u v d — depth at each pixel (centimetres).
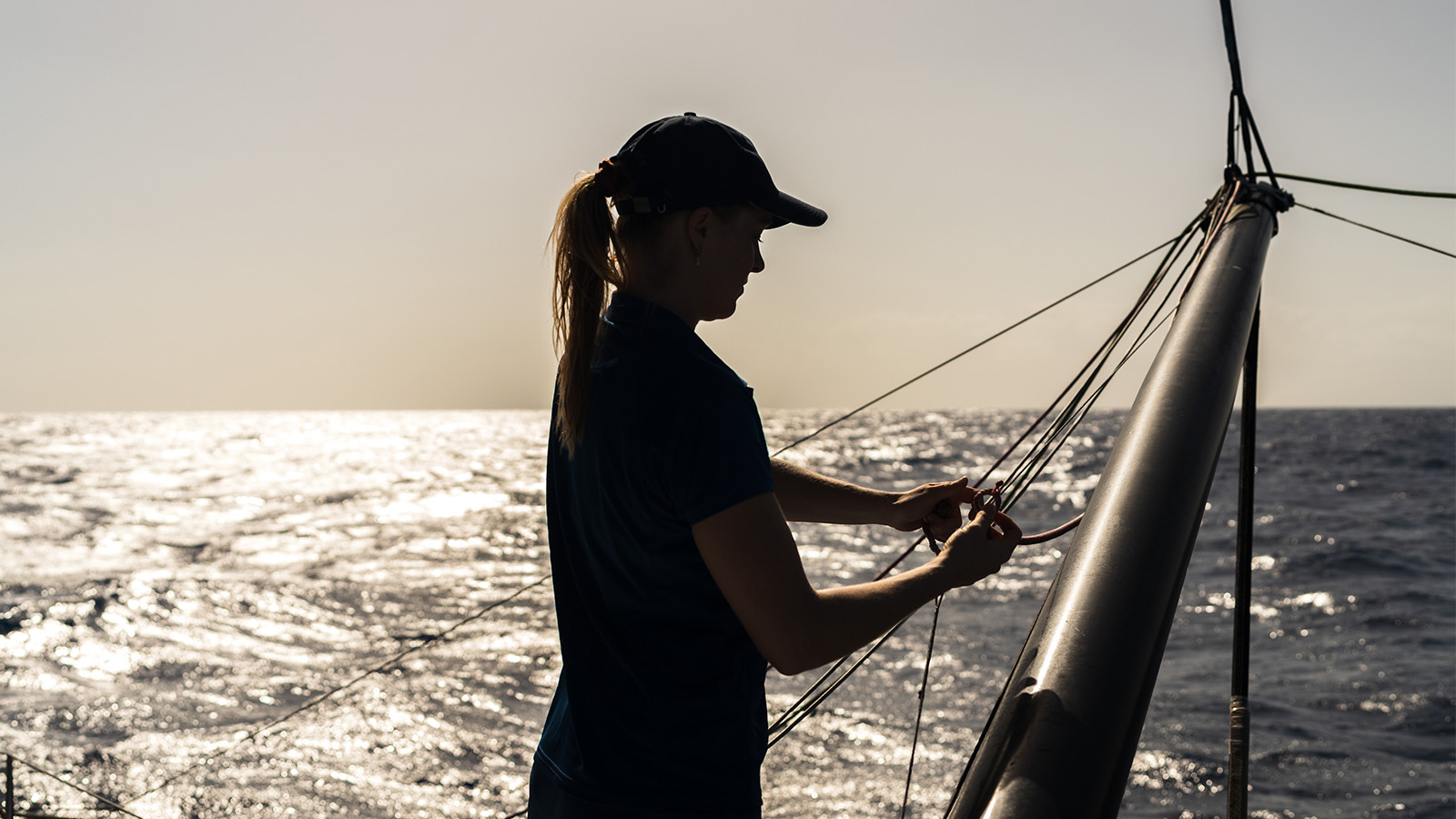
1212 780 1213
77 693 1712
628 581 123
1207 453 156
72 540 3625
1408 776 1204
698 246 125
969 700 1545
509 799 1250
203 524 4134
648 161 124
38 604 2425
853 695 1570
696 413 115
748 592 112
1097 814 88
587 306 128
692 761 120
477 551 3366
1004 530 133
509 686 1723
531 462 8062
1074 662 103
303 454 9094
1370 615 2128
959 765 1277
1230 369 193
